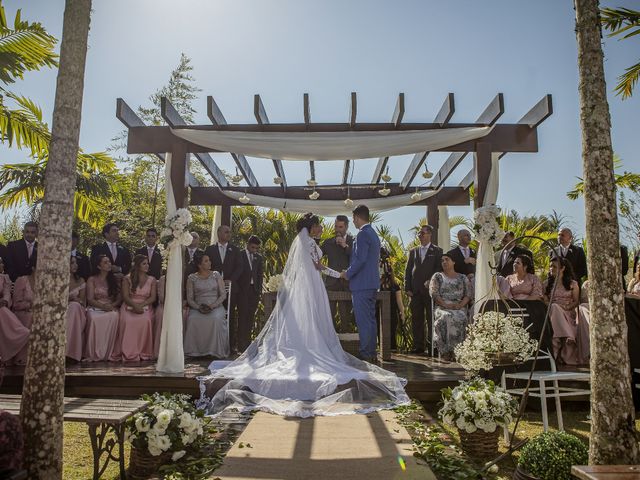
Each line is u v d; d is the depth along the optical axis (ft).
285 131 24.39
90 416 11.59
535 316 20.04
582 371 19.90
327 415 16.74
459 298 25.72
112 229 26.68
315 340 20.38
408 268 30.32
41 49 26.07
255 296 29.07
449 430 16.71
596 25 10.89
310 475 11.57
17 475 8.47
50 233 9.78
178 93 44.75
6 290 23.15
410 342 35.68
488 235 23.43
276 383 18.47
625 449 10.00
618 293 10.30
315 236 23.12
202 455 13.42
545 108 23.45
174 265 21.48
